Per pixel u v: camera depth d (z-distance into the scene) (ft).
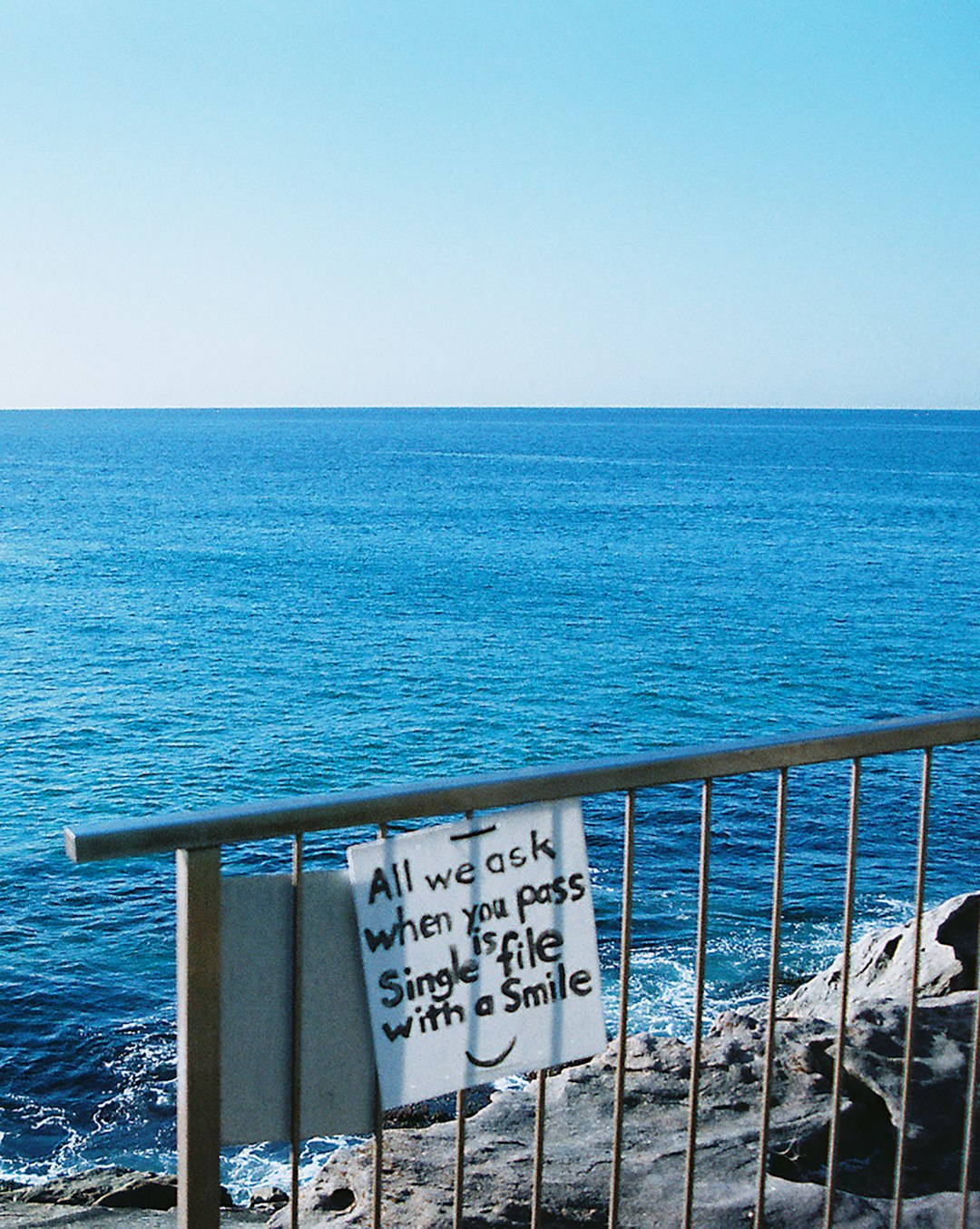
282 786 119.03
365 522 370.32
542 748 129.80
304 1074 7.33
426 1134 12.82
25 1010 69.21
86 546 315.99
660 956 70.79
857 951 30.96
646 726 138.00
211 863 6.76
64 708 150.20
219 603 231.30
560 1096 13.51
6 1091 60.75
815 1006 30.53
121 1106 59.57
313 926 7.28
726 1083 13.57
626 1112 13.11
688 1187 8.96
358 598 234.17
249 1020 7.14
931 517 376.07
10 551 304.30
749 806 97.55
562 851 7.98
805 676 161.17
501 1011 7.84
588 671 165.68
